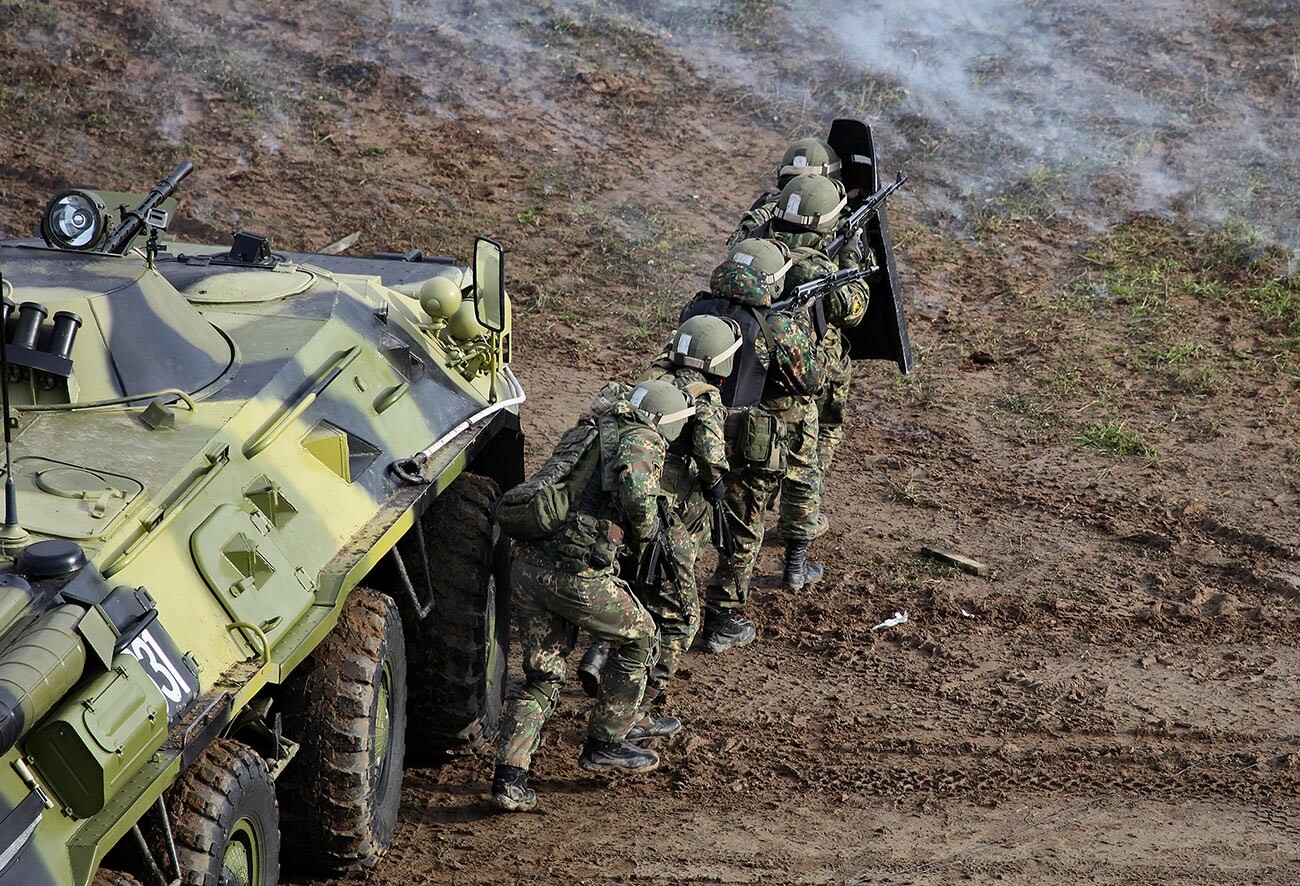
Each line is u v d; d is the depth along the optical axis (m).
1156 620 29.41
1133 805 23.36
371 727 19.64
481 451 26.95
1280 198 51.88
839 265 29.80
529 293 45.88
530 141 55.22
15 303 19.62
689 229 50.34
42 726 14.28
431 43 61.19
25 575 15.51
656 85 59.78
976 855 21.88
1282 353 42.38
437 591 23.38
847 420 39.06
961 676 27.45
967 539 32.91
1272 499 34.47
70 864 14.21
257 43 60.31
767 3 66.44
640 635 22.81
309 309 23.75
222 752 17.16
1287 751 24.88
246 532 18.33
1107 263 48.31
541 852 21.84
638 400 22.45
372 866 20.75
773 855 21.83
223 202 49.62
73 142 52.88
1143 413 39.16
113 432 18.94
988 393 40.50
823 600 30.38
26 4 60.53
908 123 57.25
